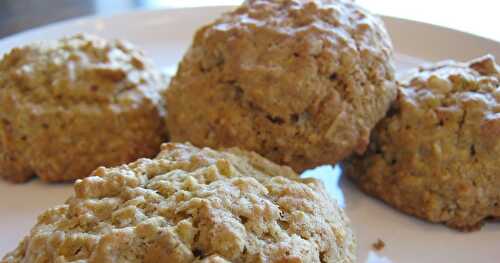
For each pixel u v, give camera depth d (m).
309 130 0.19
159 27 0.30
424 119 0.20
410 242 0.19
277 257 0.16
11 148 0.21
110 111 0.21
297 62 0.19
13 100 0.21
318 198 0.18
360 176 0.21
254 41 0.20
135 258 0.15
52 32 0.29
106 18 0.30
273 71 0.19
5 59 0.23
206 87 0.20
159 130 0.22
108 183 0.17
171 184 0.17
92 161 0.21
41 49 0.23
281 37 0.19
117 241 0.15
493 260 0.19
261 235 0.16
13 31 0.36
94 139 0.21
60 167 0.21
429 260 0.19
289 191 0.17
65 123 0.21
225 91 0.20
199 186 0.17
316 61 0.19
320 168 0.22
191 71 0.21
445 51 0.27
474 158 0.19
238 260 0.15
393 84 0.20
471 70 0.21
